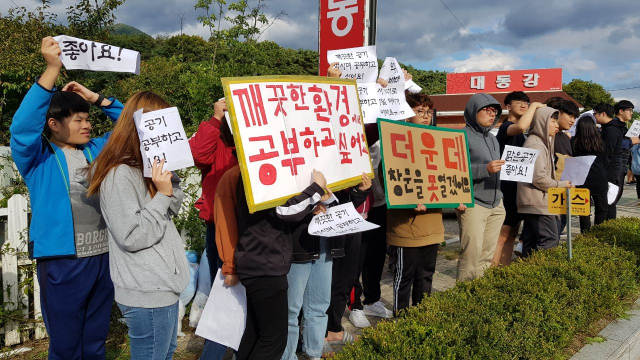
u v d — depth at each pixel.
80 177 2.48
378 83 3.63
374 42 4.25
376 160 4.11
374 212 4.24
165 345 2.27
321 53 4.45
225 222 2.73
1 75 7.89
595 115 7.18
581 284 3.87
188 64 12.72
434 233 3.77
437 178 3.85
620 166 6.94
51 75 2.30
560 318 3.39
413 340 2.79
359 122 3.20
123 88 9.73
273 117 2.55
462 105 22.12
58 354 2.50
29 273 3.77
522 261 4.43
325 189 2.65
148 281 2.16
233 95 2.40
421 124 3.93
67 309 2.46
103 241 2.58
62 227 2.42
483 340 2.89
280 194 2.49
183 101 10.82
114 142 2.24
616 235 5.52
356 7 4.16
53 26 8.20
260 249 2.51
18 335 3.66
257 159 2.43
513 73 24.11
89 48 2.54
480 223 4.23
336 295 3.65
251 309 2.79
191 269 4.09
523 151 4.25
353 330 4.10
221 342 2.77
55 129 2.52
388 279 5.66
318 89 2.87
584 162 4.46
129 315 2.18
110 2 7.38
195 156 3.20
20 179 4.11
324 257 3.14
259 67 8.97
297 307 3.00
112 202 2.13
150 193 2.32
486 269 4.22
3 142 6.50
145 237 2.11
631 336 3.75
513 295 3.52
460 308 3.29
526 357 3.05
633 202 11.79
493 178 4.30
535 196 4.77
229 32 9.14
